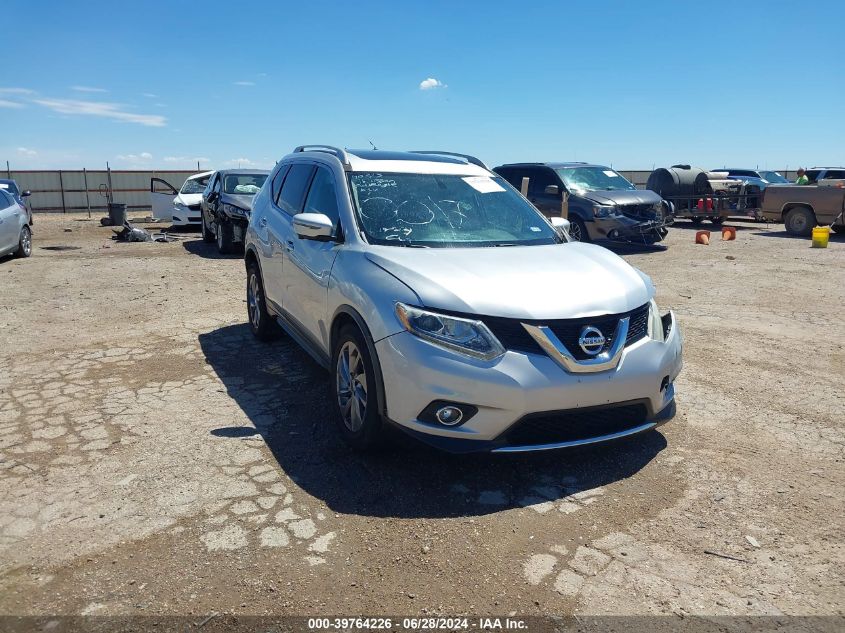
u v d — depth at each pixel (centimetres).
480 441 348
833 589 283
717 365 596
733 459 405
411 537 318
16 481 368
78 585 281
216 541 312
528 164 1534
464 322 346
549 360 348
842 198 1622
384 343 361
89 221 2552
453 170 519
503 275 377
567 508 346
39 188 3102
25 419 457
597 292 374
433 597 275
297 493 357
